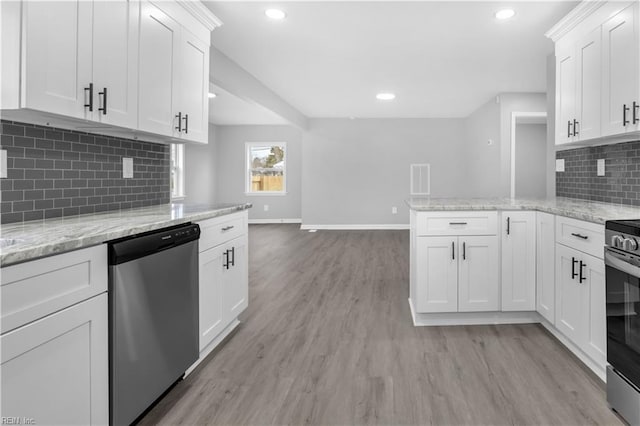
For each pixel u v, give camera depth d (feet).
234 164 29.50
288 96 18.83
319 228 26.04
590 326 6.40
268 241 20.86
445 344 7.73
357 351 7.43
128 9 5.86
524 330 8.44
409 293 11.21
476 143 22.24
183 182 24.88
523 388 6.01
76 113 4.89
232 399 5.76
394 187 25.59
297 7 9.14
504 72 14.49
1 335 3.12
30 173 5.57
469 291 8.63
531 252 8.57
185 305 5.97
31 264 3.38
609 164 9.06
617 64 6.82
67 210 6.22
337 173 25.85
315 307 10.06
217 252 7.29
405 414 5.35
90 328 4.12
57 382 3.70
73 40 4.81
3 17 4.15
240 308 8.52
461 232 8.55
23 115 4.71
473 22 10.00
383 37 11.00
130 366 4.68
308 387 6.10
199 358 6.75
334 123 25.71
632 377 4.96
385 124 25.48
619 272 5.20
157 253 5.22
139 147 8.12
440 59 13.01
